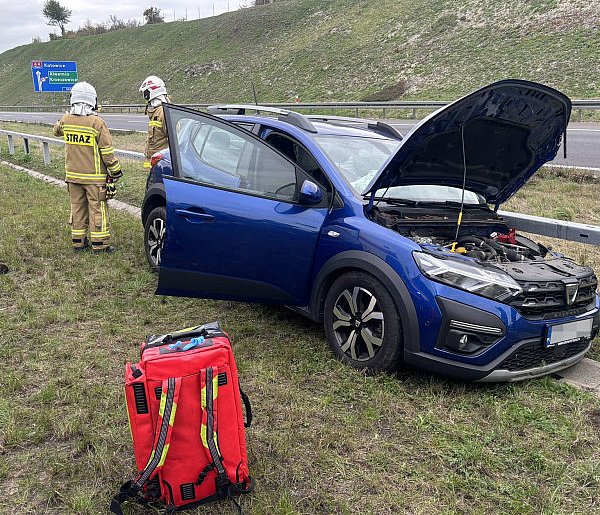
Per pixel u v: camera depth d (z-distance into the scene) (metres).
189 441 2.41
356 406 3.38
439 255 3.51
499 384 3.63
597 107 15.92
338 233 3.87
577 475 2.80
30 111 52.44
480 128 3.92
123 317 4.67
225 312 4.81
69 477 2.72
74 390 3.48
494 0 37.38
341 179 4.07
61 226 7.38
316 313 4.07
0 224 7.51
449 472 2.82
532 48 29.36
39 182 11.24
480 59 30.66
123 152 10.22
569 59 26.34
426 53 34.78
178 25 70.88
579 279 3.66
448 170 4.25
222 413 2.46
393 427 3.17
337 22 49.34
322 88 36.50
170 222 4.10
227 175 4.27
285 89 39.25
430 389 3.54
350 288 3.82
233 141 4.35
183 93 48.78
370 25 44.59
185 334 2.63
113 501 2.36
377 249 3.63
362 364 3.75
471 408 3.37
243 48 53.88
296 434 3.05
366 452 2.96
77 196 6.30
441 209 4.35
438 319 3.38
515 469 2.85
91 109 6.18
